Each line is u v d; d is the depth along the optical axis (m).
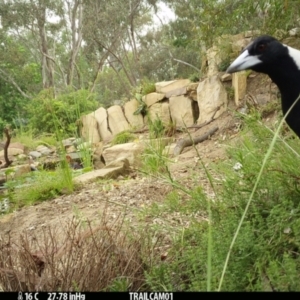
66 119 13.92
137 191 5.36
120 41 31.11
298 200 2.91
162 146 7.87
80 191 6.30
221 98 11.00
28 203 6.18
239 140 4.64
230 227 2.76
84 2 29.06
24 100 32.75
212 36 5.85
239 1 5.44
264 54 2.63
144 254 2.90
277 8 4.96
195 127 11.08
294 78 2.64
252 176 3.12
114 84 28.75
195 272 2.54
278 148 3.30
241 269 2.44
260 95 9.65
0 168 9.84
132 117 13.77
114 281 2.62
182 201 3.61
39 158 11.15
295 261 2.40
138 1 30.47
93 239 2.80
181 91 12.44
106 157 9.43
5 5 30.58
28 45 35.22
